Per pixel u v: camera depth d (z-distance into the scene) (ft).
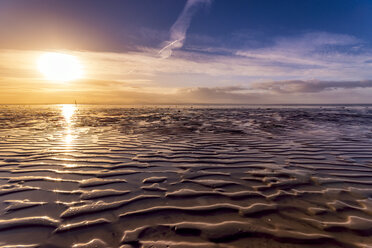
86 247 5.88
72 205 8.14
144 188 9.89
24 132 27.99
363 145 19.44
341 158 15.14
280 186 10.11
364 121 43.21
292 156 15.83
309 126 34.63
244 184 10.40
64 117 57.82
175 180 10.97
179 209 7.93
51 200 8.54
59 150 17.56
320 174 11.77
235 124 38.06
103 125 36.88
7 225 6.79
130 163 13.98
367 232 6.48
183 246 5.92
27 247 5.85
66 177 11.25
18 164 13.51
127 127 33.88
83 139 22.77
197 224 6.97
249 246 5.93
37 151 17.15
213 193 9.36
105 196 8.99
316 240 6.15
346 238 6.23
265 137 24.17
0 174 11.60
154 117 57.06
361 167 13.02
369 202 8.43
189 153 16.81
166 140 22.38
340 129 30.86
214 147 18.98
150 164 13.82
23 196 8.87
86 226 6.81
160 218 7.32
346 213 7.59
